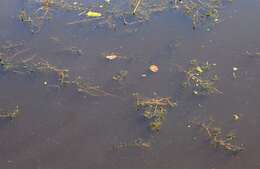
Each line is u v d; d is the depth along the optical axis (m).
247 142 2.10
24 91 2.37
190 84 2.34
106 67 2.47
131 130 2.16
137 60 2.50
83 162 2.05
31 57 2.54
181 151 2.07
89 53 2.55
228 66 2.45
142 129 2.16
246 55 2.51
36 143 2.13
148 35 2.66
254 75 2.40
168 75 2.41
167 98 2.28
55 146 2.12
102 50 2.57
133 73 2.43
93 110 2.26
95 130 2.17
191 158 2.04
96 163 2.04
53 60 2.52
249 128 2.15
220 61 2.48
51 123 2.21
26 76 2.44
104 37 2.66
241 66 2.45
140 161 2.04
